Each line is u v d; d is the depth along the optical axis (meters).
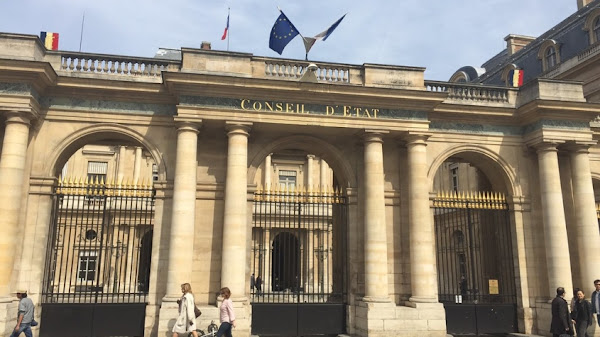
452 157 24.28
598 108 22.47
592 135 24.53
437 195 22.52
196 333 15.48
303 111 20.50
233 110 19.92
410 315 19.64
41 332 18.91
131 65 21.12
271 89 20.05
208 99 19.88
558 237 21.66
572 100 22.77
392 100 21.05
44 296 19.83
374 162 20.89
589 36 33.84
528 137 23.33
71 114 20.03
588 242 21.91
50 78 19.17
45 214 19.38
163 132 20.59
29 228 19.11
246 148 20.12
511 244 23.20
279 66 21.44
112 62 20.97
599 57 31.97
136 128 20.45
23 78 18.48
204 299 19.77
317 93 20.39
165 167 20.33
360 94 20.61
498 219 24.06
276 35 22.75
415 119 21.36
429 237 20.78
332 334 20.92
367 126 20.91
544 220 22.25
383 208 20.62
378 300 19.64
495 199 23.31
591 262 21.72
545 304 21.69
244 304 18.80
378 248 20.16
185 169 19.27
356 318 20.69
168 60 21.12
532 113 22.64
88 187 20.27
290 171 47.06
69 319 19.22
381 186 20.75
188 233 18.92
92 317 19.36
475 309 22.25
